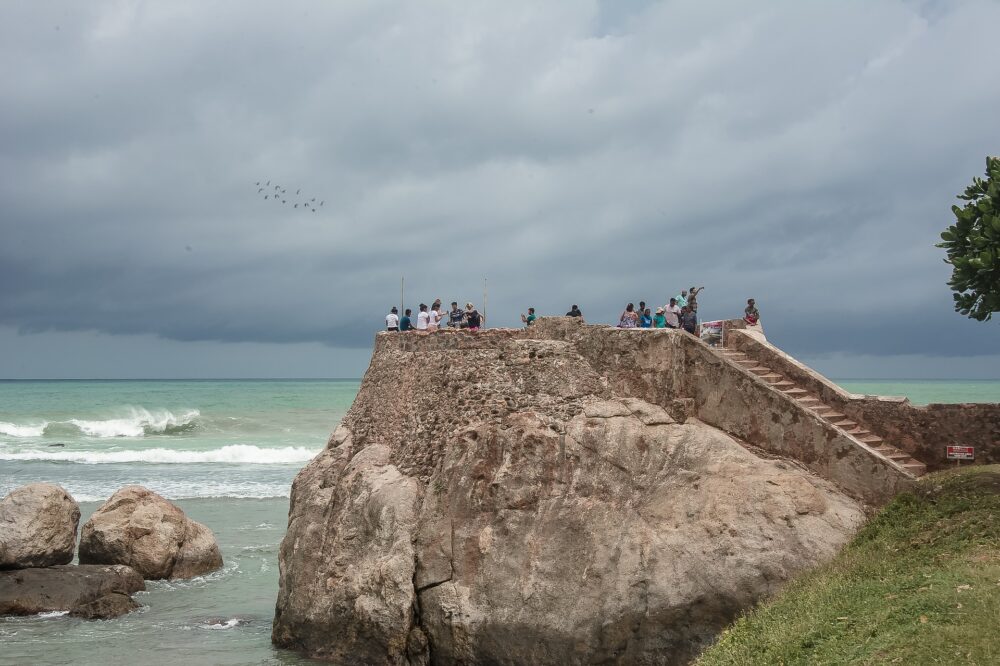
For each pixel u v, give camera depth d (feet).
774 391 62.69
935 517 54.85
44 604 78.64
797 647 45.06
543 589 57.00
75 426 210.59
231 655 66.13
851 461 60.75
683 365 64.54
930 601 43.88
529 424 62.28
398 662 59.41
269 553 102.42
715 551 55.93
